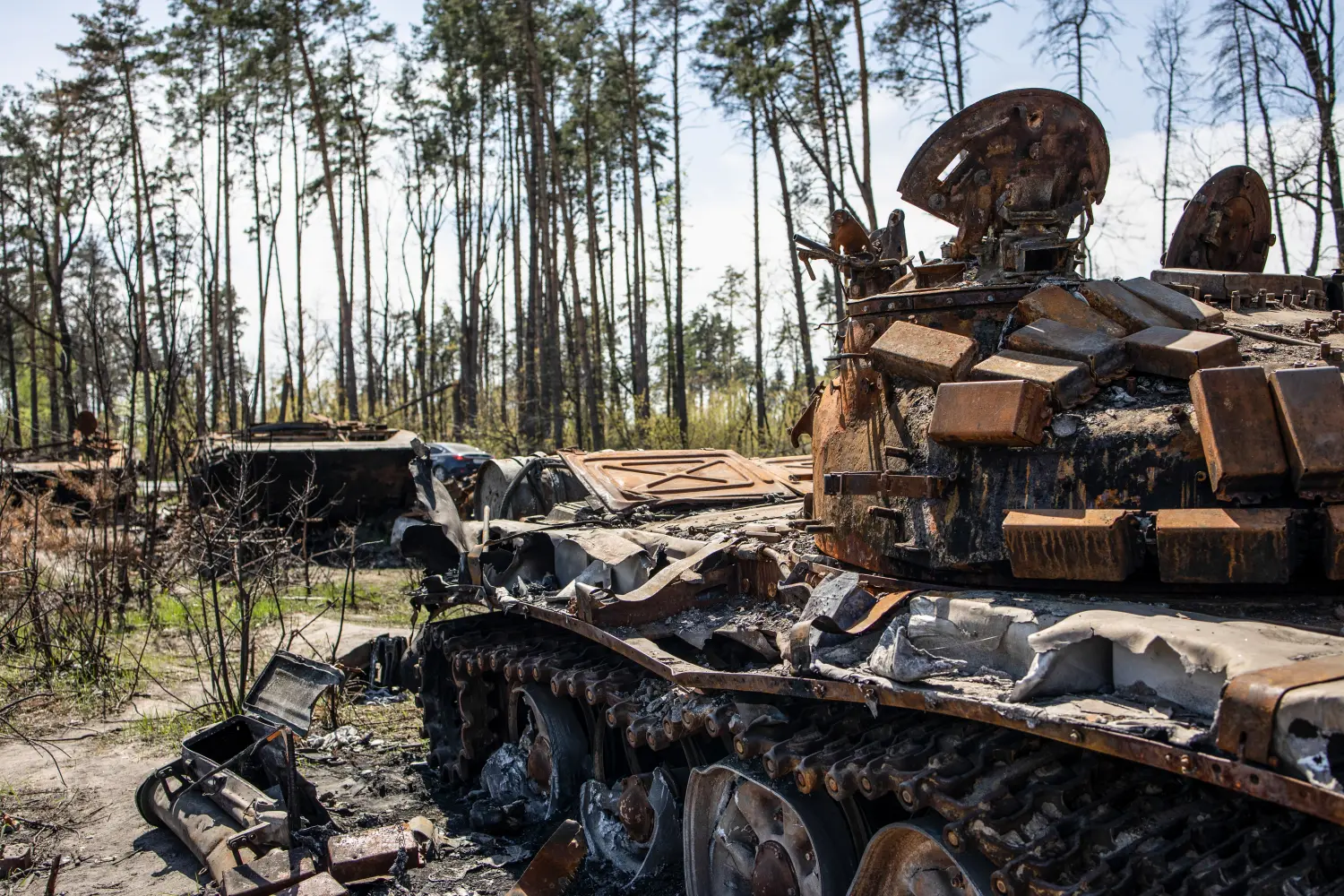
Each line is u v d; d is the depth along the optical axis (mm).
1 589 10047
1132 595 3535
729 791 4629
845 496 4590
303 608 11930
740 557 5113
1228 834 2986
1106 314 4211
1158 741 2605
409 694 8805
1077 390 3842
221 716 7977
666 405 33250
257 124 36406
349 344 31703
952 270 4773
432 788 6758
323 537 15484
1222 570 3176
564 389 27812
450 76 32500
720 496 7105
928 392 4305
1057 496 3688
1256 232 5457
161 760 7191
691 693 4582
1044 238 4555
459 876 5340
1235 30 17656
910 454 4199
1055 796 3207
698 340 50219
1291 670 2461
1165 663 2902
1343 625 3053
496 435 26391
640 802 5320
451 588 6750
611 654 5832
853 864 3979
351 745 7590
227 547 10203
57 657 9398
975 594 3672
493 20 27875
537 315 31297
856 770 3523
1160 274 4789
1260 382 3283
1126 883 2889
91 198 25000
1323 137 15164
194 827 5590
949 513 3947
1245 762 2410
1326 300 5242
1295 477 3139
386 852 5270
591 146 32188
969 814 3170
